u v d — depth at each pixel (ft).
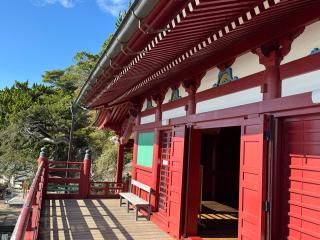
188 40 11.18
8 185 79.97
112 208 26.84
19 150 73.82
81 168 32.04
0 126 82.28
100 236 18.60
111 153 61.36
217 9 8.39
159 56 13.03
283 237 11.14
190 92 18.75
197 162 18.25
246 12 8.91
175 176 19.10
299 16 10.48
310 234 10.15
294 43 11.21
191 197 18.03
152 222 22.31
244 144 13.00
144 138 27.71
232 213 25.11
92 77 18.62
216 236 18.53
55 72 126.00
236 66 14.64
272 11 9.30
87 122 83.35
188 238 17.40
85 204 28.25
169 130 22.35
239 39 13.03
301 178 10.69
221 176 30.01
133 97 29.63
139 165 28.14
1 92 99.86
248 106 12.99
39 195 18.34
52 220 21.93
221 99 15.61
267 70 12.26
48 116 77.61
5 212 62.44
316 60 10.14
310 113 10.18
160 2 8.24
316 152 10.25
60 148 81.87
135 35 10.71
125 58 13.26
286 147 11.41
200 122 17.31
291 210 10.96
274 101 11.53
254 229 11.85
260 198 11.43
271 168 11.50
